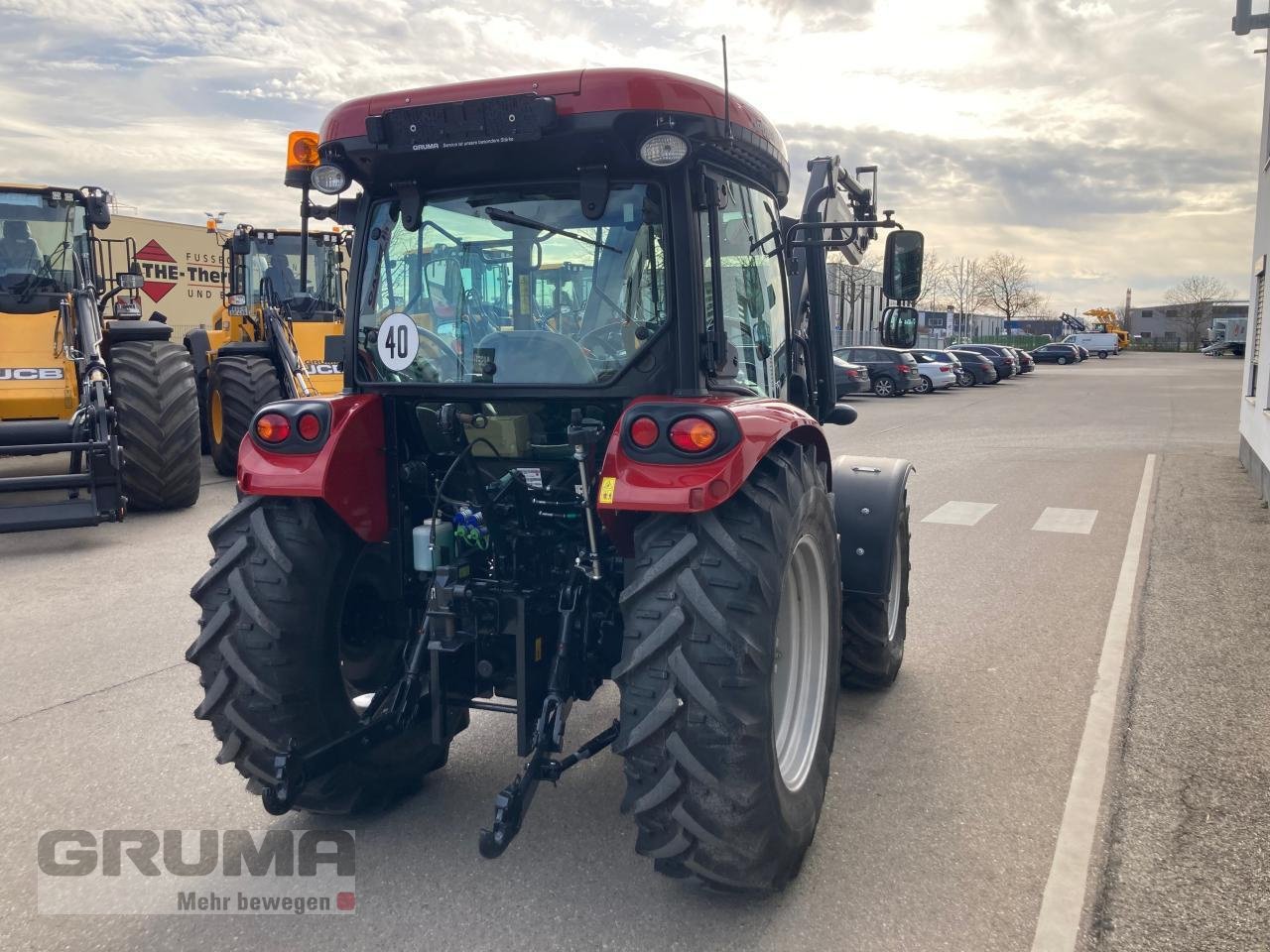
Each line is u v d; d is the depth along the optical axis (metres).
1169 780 3.82
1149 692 4.78
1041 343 83.19
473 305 3.23
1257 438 11.30
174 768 3.94
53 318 8.99
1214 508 9.95
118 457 7.86
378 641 3.60
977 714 4.53
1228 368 49.88
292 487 3.09
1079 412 23.30
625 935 2.81
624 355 3.06
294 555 3.11
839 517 4.41
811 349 4.43
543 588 3.27
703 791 2.62
